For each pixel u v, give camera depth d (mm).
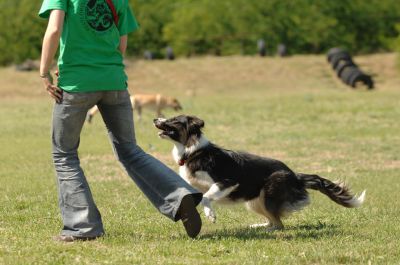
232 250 7164
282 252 7094
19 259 6691
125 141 7840
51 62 7320
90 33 7422
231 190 8414
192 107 29812
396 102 29516
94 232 7656
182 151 8523
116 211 9930
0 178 13195
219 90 39031
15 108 30312
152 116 27844
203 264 6574
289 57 46031
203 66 43844
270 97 33375
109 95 7613
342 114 26297
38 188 12031
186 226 7695
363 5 49500
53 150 7688
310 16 48531
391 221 9141
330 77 41250
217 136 20547
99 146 18125
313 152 17312
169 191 7625
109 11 7512
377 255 6996
